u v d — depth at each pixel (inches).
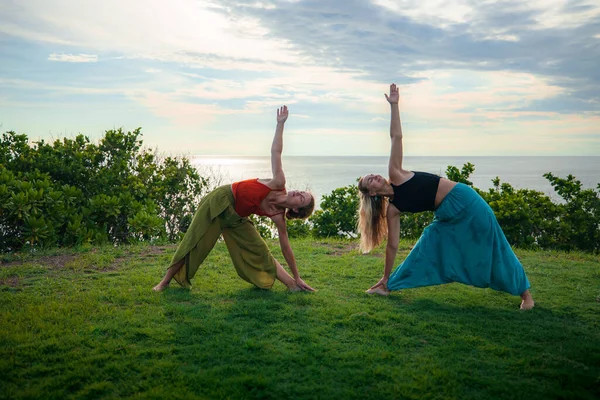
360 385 126.0
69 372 128.4
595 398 119.5
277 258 283.6
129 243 342.6
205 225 201.5
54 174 354.6
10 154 355.3
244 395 119.6
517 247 353.7
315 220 394.0
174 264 205.2
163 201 397.4
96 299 189.9
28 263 248.4
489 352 147.2
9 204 286.0
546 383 127.6
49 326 158.2
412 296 207.3
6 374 126.8
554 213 368.5
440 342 154.8
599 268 265.9
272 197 199.9
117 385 124.0
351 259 283.0
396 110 193.6
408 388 124.0
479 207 185.8
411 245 331.9
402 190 193.6
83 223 320.5
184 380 126.3
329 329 163.5
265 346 147.3
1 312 171.6
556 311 187.5
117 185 370.0
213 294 202.1
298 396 120.3
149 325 163.0
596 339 158.1
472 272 189.0
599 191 369.1
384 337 157.1
